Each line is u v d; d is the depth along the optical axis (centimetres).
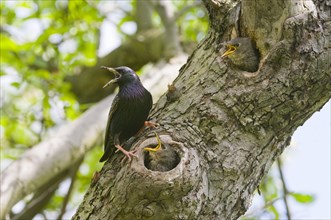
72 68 2127
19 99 2116
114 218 882
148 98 1161
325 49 894
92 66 2166
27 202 1873
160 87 1727
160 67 1850
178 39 2009
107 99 1645
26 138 2041
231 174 908
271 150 947
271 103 909
